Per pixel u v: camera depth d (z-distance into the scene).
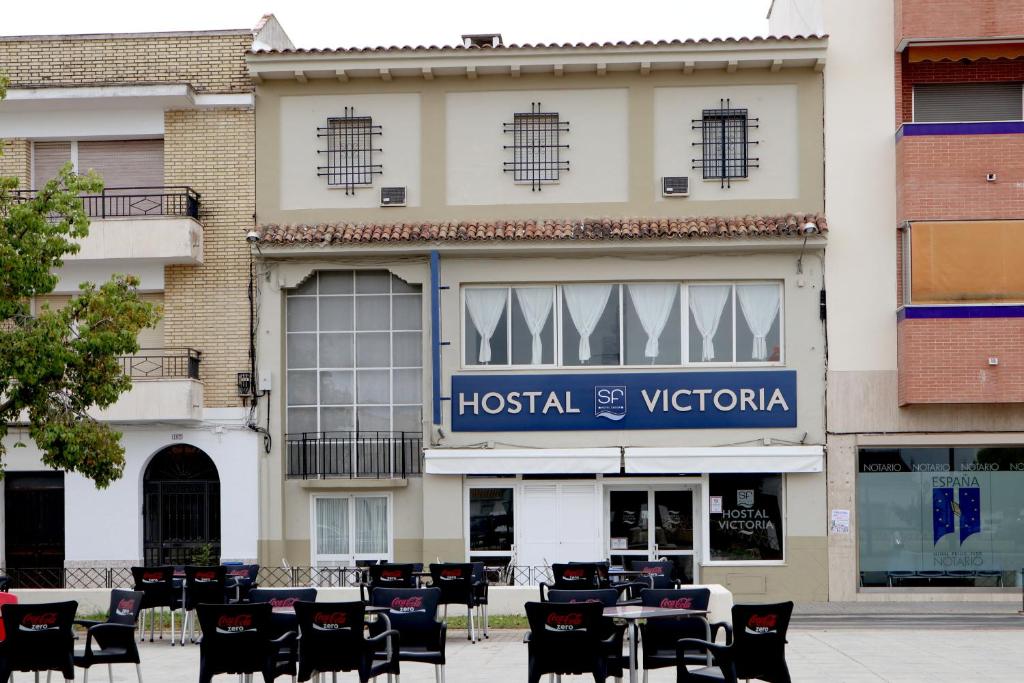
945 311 22.72
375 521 23.95
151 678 14.78
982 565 23.34
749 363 23.67
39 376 18.00
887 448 23.45
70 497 24.00
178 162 24.42
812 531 23.25
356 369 24.28
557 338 23.80
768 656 10.65
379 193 24.20
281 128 24.38
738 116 23.95
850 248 23.59
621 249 23.42
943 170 23.02
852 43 23.86
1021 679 14.06
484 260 23.75
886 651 16.39
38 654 11.88
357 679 14.54
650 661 12.72
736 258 23.58
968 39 23.12
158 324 24.48
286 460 24.14
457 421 23.59
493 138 24.19
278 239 23.52
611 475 23.73
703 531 23.41
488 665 15.46
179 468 24.39
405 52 23.86
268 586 23.55
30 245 18.17
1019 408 23.22
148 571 18.05
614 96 24.11
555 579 17.19
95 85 23.92
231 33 24.52
